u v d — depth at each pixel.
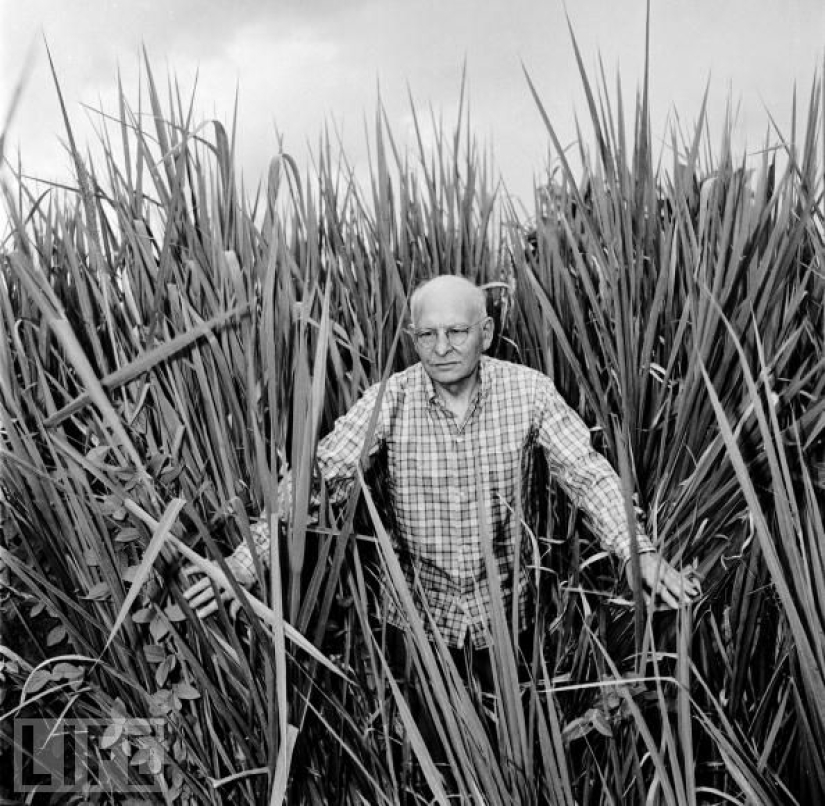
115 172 1.29
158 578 1.07
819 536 0.90
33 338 1.26
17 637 1.18
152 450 1.12
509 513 1.33
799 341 1.29
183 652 1.03
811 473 1.13
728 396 1.20
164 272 1.07
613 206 1.37
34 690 1.04
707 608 1.14
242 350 1.12
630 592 1.17
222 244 1.24
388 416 1.29
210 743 1.14
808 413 1.10
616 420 1.21
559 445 1.25
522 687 1.14
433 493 1.33
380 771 1.11
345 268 1.50
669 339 1.28
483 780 0.93
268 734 1.00
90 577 1.11
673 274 1.24
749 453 1.12
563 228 1.49
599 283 1.38
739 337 1.18
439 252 1.61
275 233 1.00
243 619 1.08
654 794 0.94
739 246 1.17
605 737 1.13
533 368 1.43
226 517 1.12
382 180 1.50
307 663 1.04
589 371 1.29
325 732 1.13
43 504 1.07
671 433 1.26
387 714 1.18
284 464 1.05
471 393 1.30
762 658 1.17
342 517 1.26
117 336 1.17
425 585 1.39
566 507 1.35
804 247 1.35
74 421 1.18
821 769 0.94
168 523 0.83
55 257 1.42
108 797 1.15
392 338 1.44
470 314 1.22
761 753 1.12
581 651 1.12
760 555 1.07
